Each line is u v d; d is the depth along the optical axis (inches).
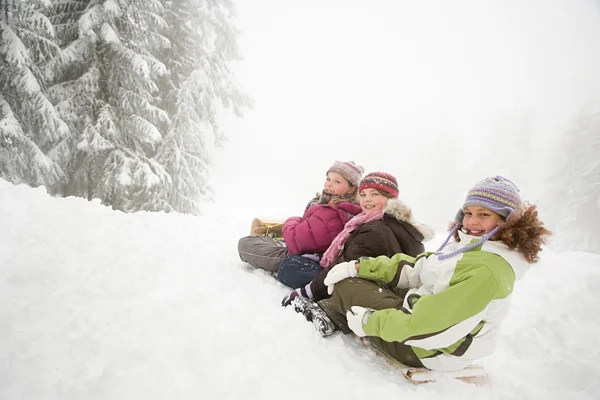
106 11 295.6
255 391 55.9
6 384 50.9
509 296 60.9
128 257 100.7
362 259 81.0
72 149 328.5
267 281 106.8
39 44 285.3
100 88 333.1
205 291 88.7
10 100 294.4
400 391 61.8
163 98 390.9
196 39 409.1
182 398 52.5
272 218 142.9
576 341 87.0
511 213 62.4
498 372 73.4
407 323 61.6
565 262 149.9
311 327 79.3
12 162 298.2
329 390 59.6
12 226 104.0
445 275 64.6
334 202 105.7
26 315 66.4
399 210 87.1
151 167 354.9
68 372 54.9
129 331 66.7
